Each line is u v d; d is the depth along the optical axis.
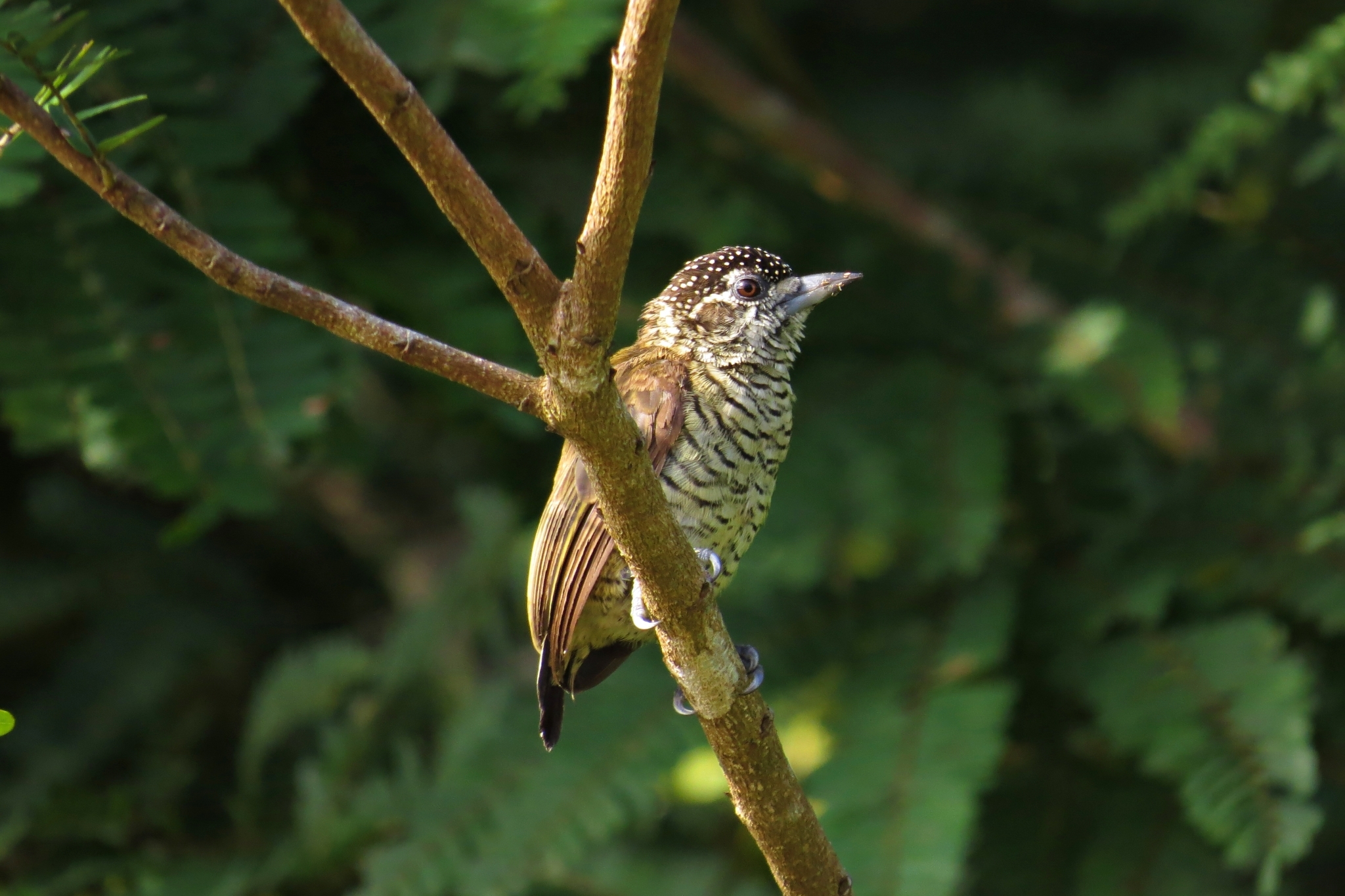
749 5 10.45
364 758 9.80
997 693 7.46
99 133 6.49
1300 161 10.02
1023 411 8.76
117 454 6.89
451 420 8.66
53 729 10.48
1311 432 9.20
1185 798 7.18
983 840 8.37
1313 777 7.07
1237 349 9.88
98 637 11.08
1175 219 10.19
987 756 7.14
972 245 10.11
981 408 8.27
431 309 7.41
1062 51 14.30
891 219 9.96
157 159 6.64
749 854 9.89
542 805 7.43
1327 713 8.48
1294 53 9.48
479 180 3.73
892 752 7.22
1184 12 13.79
